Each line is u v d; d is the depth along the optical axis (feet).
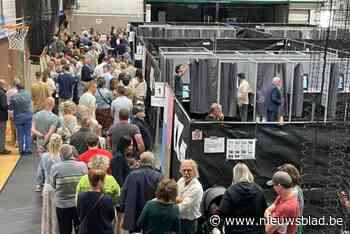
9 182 36.94
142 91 45.96
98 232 21.11
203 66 42.19
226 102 42.96
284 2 115.96
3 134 43.34
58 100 50.93
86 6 112.47
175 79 43.73
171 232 19.70
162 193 19.70
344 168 22.21
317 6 106.73
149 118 46.21
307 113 42.34
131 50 79.30
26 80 59.77
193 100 42.55
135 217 23.32
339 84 35.60
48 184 25.46
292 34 73.92
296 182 20.30
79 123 32.32
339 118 31.40
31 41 67.97
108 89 45.93
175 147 28.07
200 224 22.93
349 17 24.16
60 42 68.33
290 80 42.57
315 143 24.59
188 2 116.67
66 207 24.26
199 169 24.85
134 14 114.11
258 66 42.47
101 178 21.42
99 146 29.37
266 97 42.63
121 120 29.48
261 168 25.17
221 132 24.77
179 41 59.52
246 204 20.15
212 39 59.11
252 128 24.93
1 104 42.42
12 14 57.57
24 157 42.93
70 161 24.49
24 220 30.53
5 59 53.67
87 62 54.85
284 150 25.17
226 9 122.42
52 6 85.05
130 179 23.50
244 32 73.61
